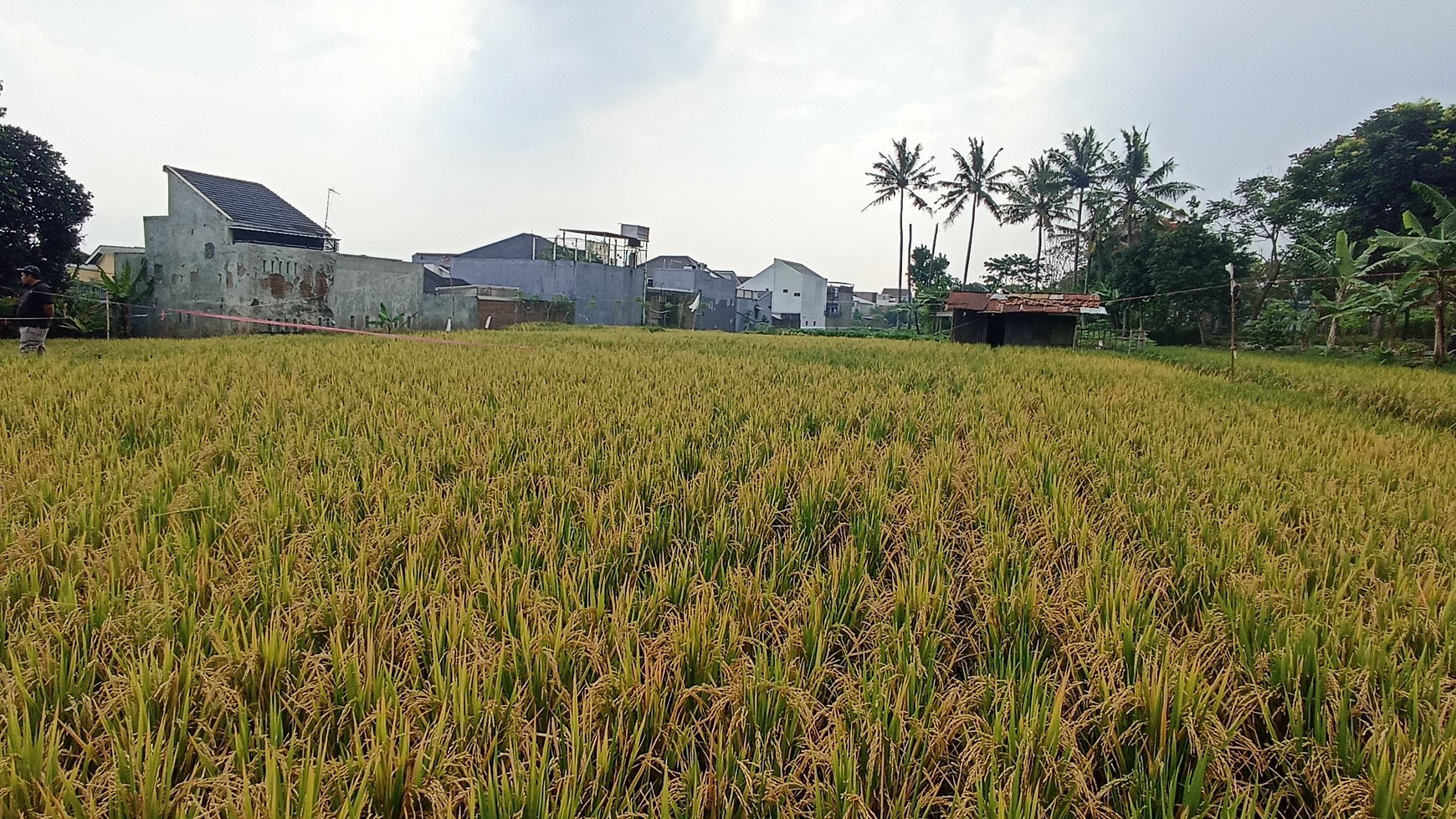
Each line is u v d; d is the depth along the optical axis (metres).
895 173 50.34
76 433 5.73
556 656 2.80
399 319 29.25
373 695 2.54
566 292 42.09
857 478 5.34
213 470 5.02
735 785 2.25
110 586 3.06
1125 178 39.81
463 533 4.01
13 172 20.42
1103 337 31.98
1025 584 3.64
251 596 3.18
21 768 2.13
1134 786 2.43
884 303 87.88
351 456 5.52
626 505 4.62
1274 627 3.29
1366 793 2.35
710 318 54.09
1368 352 21.53
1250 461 6.14
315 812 2.02
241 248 24.66
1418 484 5.82
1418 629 3.28
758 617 3.31
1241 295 33.25
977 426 7.65
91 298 23.28
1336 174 27.92
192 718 2.46
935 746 2.51
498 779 2.22
